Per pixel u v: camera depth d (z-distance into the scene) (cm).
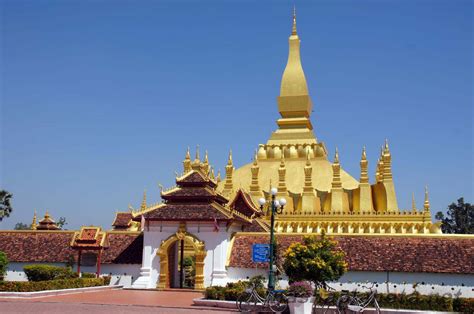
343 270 3412
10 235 4938
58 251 4728
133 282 4569
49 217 7025
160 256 4466
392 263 4006
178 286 4844
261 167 7606
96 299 3594
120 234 4844
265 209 6269
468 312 3116
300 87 8138
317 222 6225
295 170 7381
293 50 8356
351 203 6744
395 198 6575
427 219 5997
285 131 7994
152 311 3044
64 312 2866
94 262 4691
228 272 4353
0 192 7531
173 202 4638
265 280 4162
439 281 3866
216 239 4378
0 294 3509
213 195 4509
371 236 4278
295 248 3412
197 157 4912
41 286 3731
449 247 4019
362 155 6750
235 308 3247
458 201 11069
